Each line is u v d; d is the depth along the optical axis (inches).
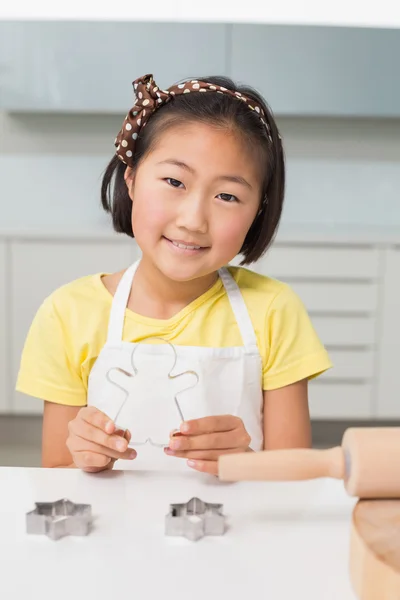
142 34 122.3
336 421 127.2
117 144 39.2
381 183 145.0
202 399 39.6
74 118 141.3
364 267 120.2
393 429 22.8
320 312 121.3
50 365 41.9
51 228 121.3
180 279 36.5
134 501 26.0
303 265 119.9
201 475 28.4
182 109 35.3
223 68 123.7
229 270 45.1
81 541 22.8
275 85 124.6
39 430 124.1
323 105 125.5
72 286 43.9
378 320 121.3
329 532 23.7
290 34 123.3
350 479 22.1
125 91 123.8
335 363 122.2
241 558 21.9
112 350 40.4
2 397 120.3
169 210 34.9
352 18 135.6
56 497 26.2
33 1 133.3
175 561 21.6
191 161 34.1
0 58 122.4
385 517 20.9
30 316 119.6
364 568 19.3
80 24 121.7
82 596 19.7
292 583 20.6
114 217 44.4
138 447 39.5
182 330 41.9
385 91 125.3
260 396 41.8
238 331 42.6
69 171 142.6
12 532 23.3
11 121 140.9
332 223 145.8
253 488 27.3
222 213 34.9
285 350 42.4
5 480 27.9
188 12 135.5
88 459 28.7
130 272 43.5
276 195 40.4
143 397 39.7
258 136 36.0
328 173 144.8
